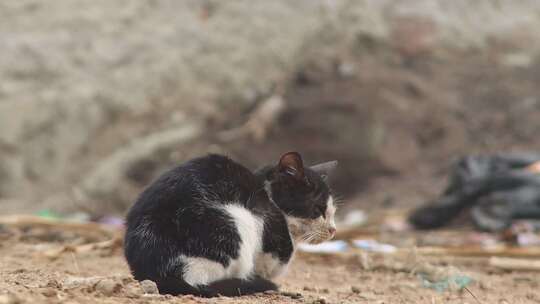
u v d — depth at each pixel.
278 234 15.07
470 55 51.00
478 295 17.89
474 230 31.17
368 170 42.28
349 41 50.66
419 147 43.78
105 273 17.67
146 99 46.47
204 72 48.22
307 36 50.38
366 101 45.00
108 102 45.31
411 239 28.53
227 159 15.06
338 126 43.72
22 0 47.59
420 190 39.91
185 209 13.78
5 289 12.27
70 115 44.09
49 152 43.12
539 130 43.78
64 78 45.09
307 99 46.09
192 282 13.50
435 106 45.75
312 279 19.92
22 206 39.19
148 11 49.53
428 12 52.44
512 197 31.27
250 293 14.10
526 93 46.84
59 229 25.58
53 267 18.36
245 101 48.03
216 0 50.91
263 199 14.96
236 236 13.94
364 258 22.11
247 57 49.00
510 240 28.69
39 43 45.72
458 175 33.69
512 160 33.41
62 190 42.06
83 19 47.69
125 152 44.25
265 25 50.06
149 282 13.22
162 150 44.81
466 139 43.97
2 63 44.47
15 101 43.25
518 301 17.31
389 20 52.19
